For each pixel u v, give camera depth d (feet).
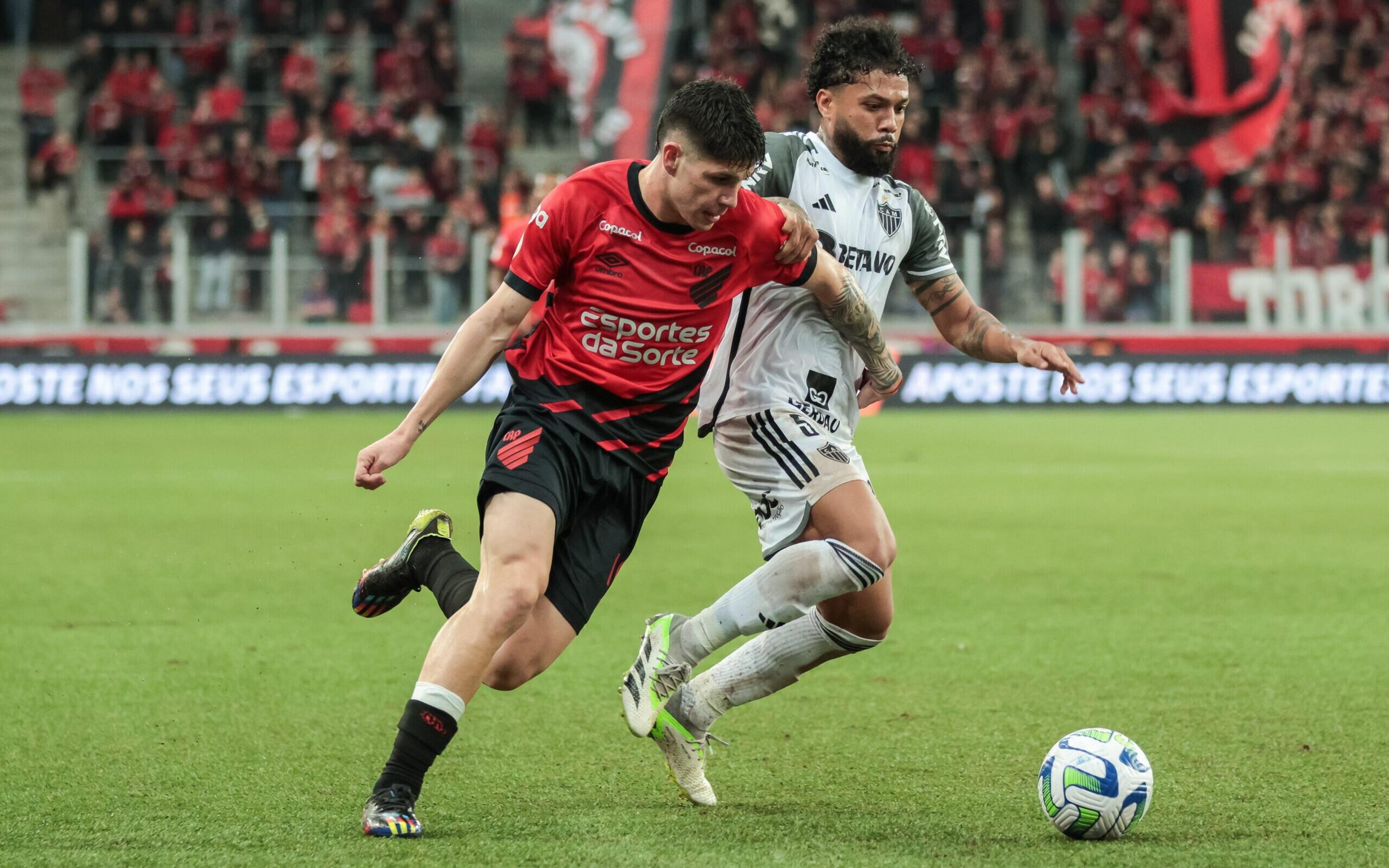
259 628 39.11
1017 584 46.29
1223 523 60.49
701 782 23.52
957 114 141.90
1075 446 94.27
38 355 113.70
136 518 60.18
